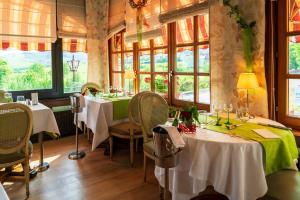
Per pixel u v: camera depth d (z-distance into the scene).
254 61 2.74
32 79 4.64
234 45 2.90
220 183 1.87
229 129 2.18
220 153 1.86
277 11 2.68
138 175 3.13
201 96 3.53
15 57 4.43
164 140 1.82
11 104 2.46
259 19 2.67
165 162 1.85
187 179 2.06
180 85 3.80
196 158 1.93
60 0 4.70
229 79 2.98
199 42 3.43
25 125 2.58
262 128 2.20
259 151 1.86
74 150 4.05
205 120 2.49
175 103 3.85
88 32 4.93
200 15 3.38
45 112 3.25
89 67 4.98
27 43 4.48
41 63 4.70
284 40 2.65
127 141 4.13
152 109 2.93
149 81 4.30
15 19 4.29
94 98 4.01
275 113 2.78
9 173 3.09
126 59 4.77
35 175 3.13
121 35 4.81
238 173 1.81
